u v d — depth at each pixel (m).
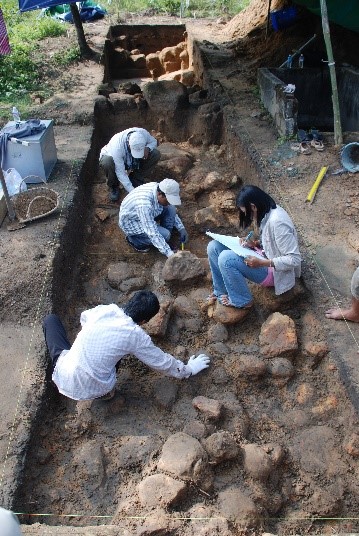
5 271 4.54
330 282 4.41
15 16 11.72
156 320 4.33
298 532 3.17
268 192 5.61
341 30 8.41
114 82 10.93
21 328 4.12
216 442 3.34
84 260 5.43
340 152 6.13
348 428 3.62
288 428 3.74
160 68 11.56
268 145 6.39
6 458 3.17
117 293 4.99
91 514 3.15
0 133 5.61
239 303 4.35
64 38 10.73
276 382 4.01
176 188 4.78
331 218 5.13
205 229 5.84
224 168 7.15
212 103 7.89
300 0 7.29
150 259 5.45
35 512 3.13
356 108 7.40
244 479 3.33
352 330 4.02
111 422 3.68
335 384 3.86
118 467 3.39
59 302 4.55
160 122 8.01
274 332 4.19
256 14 10.86
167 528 2.85
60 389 3.57
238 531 2.97
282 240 3.89
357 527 3.20
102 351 3.38
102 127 7.99
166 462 3.23
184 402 3.83
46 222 5.18
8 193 5.38
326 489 3.35
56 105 7.71
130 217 5.15
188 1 13.03
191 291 4.89
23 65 8.96
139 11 13.05
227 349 4.27
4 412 3.44
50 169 6.00
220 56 9.63
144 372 4.08
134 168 6.09
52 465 3.42
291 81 7.86
